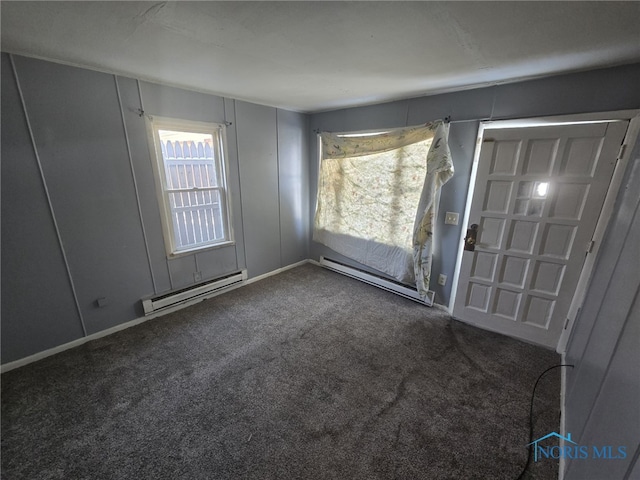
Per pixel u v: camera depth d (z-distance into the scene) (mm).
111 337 2545
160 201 2717
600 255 2008
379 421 1733
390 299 3334
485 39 1550
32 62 1902
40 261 2146
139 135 2479
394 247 3383
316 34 1514
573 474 1267
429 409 1819
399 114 3084
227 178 3191
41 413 1768
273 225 3873
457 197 2787
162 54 1835
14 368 2135
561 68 1991
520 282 2490
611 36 1469
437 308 3137
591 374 1406
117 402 1855
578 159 2100
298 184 4082
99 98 2219
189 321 2822
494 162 2422
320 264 4359
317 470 1456
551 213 2264
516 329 2572
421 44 1627
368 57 1845
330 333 2648
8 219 1976
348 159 3596
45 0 1185
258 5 1218
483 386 2012
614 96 1944
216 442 1600
